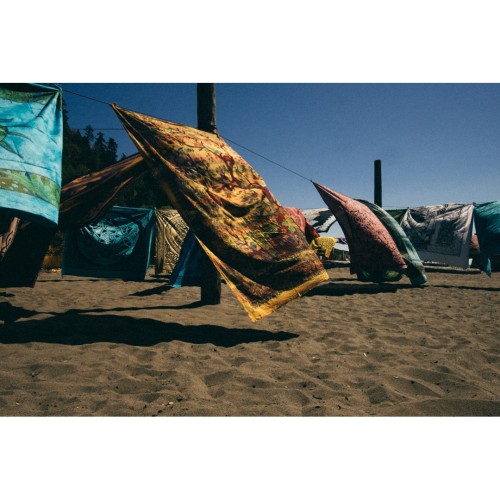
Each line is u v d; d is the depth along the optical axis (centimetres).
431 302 795
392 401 300
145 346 417
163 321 541
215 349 420
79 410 269
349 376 353
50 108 418
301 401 299
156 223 1241
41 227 624
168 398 292
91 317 548
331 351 430
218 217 468
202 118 674
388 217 1055
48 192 361
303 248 509
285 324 554
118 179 591
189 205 459
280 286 472
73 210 603
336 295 874
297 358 398
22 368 340
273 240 495
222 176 505
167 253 1239
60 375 329
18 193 333
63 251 1066
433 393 321
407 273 1049
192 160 491
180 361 376
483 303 794
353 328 538
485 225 1088
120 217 1094
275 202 530
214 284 704
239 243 470
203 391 311
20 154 358
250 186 525
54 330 467
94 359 369
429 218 1209
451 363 396
